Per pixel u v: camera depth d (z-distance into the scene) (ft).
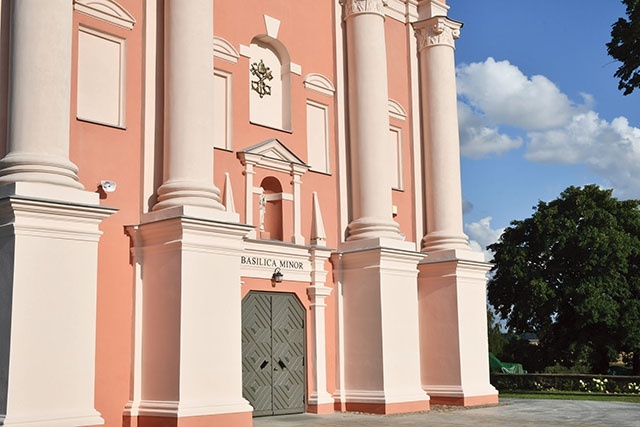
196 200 46.21
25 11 40.81
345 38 64.59
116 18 48.21
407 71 69.97
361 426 47.57
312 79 61.52
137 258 46.14
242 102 55.77
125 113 47.91
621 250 121.29
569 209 126.31
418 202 68.08
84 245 39.96
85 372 39.34
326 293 58.80
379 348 57.52
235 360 45.93
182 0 48.80
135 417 44.55
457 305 64.39
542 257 126.72
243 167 54.75
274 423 49.44
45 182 39.24
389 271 58.90
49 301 38.40
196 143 47.62
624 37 54.34
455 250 65.21
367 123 62.18
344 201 62.03
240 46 56.34
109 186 45.68
